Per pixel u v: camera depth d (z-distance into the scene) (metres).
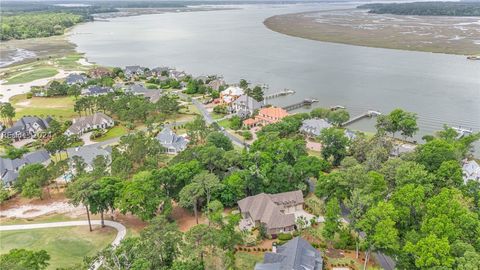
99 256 63.94
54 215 88.25
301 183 90.94
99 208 80.44
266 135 113.88
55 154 122.81
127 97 171.25
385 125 126.94
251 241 75.06
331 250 72.00
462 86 199.12
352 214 68.81
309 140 132.12
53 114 165.12
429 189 71.44
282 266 62.81
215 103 179.38
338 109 161.62
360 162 105.06
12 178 105.19
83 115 163.25
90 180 84.62
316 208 86.19
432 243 55.25
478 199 71.00
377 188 77.19
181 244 63.16
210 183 84.31
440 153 86.44
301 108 173.38
